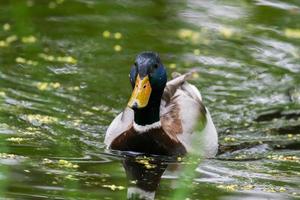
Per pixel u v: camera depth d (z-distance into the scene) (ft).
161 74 43.19
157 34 58.39
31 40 56.54
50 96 49.60
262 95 51.44
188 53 55.98
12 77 51.62
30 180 37.29
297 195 37.60
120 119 45.16
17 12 59.67
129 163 41.86
